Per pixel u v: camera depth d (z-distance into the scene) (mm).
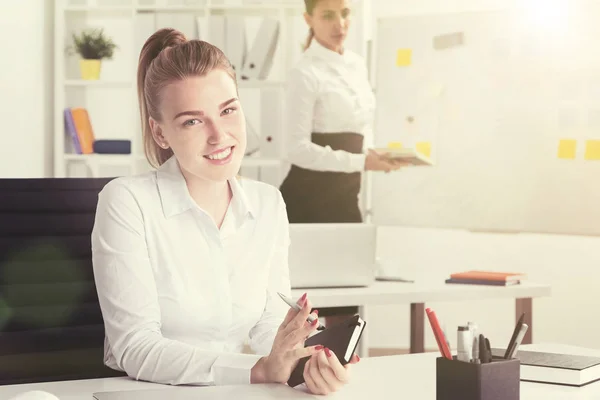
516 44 4031
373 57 4324
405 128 4262
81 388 1229
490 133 4098
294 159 3770
